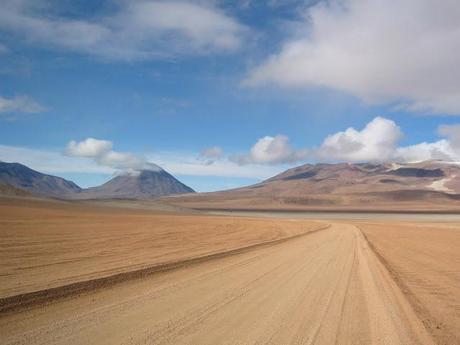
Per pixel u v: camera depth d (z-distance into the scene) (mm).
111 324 9570
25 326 9250
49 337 8531
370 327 10195
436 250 32469
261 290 14172
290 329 9773
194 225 52844
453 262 24609
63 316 10117
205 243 30828
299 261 22672
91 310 10758
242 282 15570
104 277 14547
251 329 9641
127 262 18688
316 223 85125
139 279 15305
